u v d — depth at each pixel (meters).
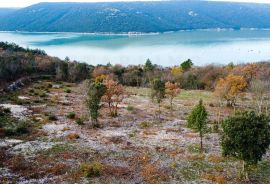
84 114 88.69
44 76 152.50
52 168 51.28
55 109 93.00
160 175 49.41
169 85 97.00
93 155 58.06
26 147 61.25
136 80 162.25
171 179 48.38
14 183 46.41
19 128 70.00
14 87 117.56
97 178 48.53
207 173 50.56
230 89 99.50
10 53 182.00
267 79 135.25
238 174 49.97
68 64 172.88
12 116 81.62
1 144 62.19
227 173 50.56
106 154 58.72
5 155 56.97
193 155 58.12
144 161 55.25
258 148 44.69
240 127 45.38
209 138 69.06
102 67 179.38
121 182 47.25
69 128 74.81
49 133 70.56
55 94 115.81
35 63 164.25
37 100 101.62
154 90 89.25
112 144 64.38
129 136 70.25
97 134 71.12
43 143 63.84
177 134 72.38
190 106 105.50
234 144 46.00
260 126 45.56
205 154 58.75
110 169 51.53
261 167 53.06
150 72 173.88
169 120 85.94
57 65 165.50
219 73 152.62
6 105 92.44
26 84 130.50
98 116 87.44
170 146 63.53
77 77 157.62
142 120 85.44
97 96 77.69
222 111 99.31
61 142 64.81
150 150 61.00
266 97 113.69
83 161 55.19
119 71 172.50
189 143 65.50
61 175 49.50
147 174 49.50
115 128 76.81
